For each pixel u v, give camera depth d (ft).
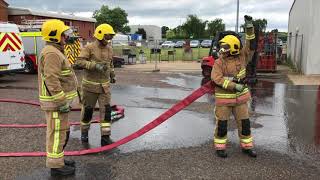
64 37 17.34
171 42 222.89
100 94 22.25
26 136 24.32
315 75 65.26
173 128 26.48
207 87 20.81
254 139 23.91
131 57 98.94
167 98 40.22
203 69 61.26
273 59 70.54
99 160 19.98
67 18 111.55
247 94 20.58
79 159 20.11
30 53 63.41
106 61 22.08
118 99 39.32
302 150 21.83
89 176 17.87
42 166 19.11
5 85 49.90
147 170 18.65
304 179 17.65
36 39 63.00
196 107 34.09
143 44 166.91
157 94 43.16
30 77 59.72
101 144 22.48
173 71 76.02
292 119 29.78
